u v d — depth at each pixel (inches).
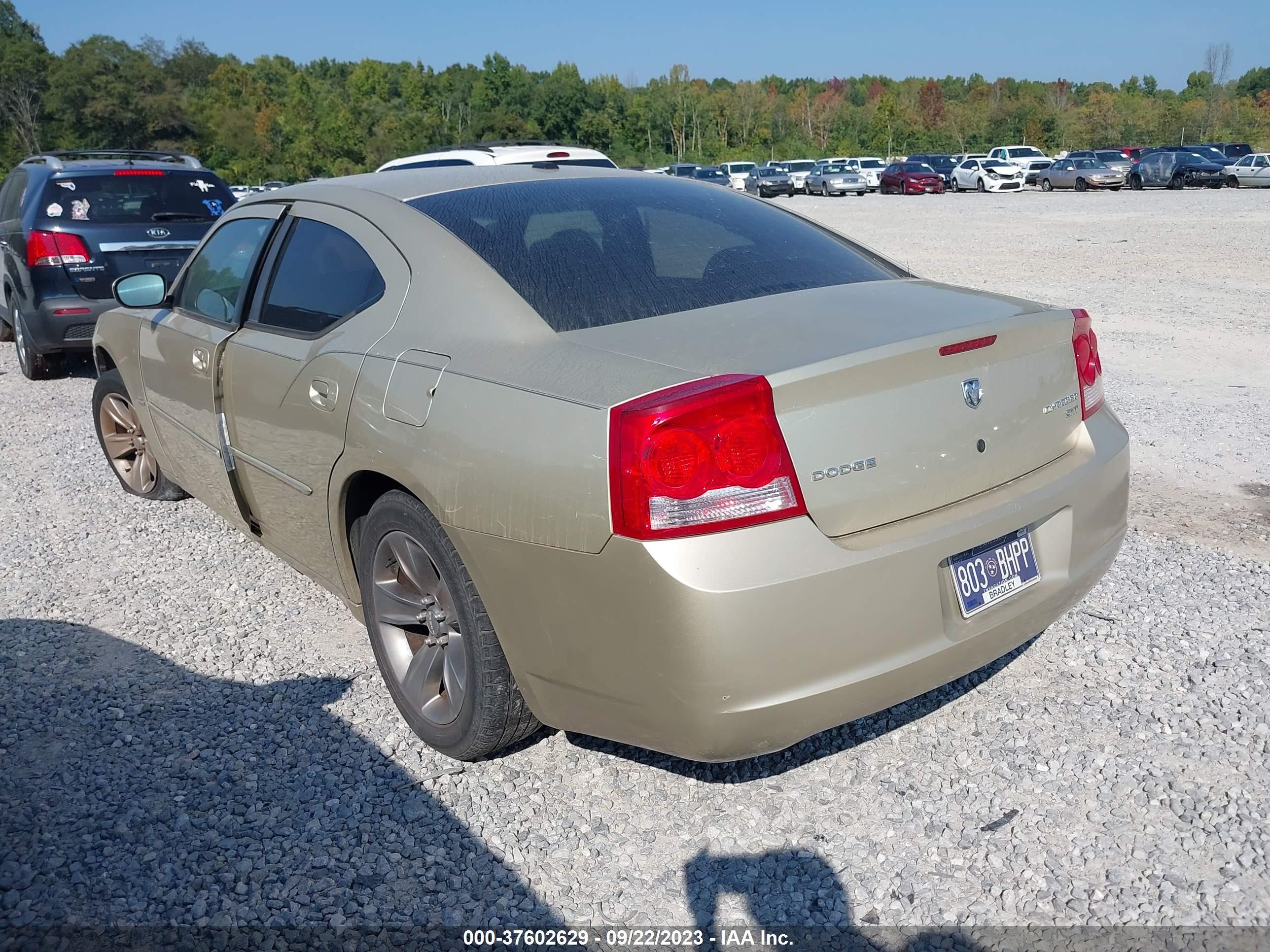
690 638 84.1
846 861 98.3
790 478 86.0
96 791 113.3
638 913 93.2
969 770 110.8
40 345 319.3
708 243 120.3
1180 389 275.1
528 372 96.6
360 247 124.3
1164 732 115.1
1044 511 102.1
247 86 5398.6
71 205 311.6
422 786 112.6
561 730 121.1
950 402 95.9
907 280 123.0
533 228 117.5
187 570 176.1
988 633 98.1
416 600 117.5
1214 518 179.5
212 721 127.0
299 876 99.2
